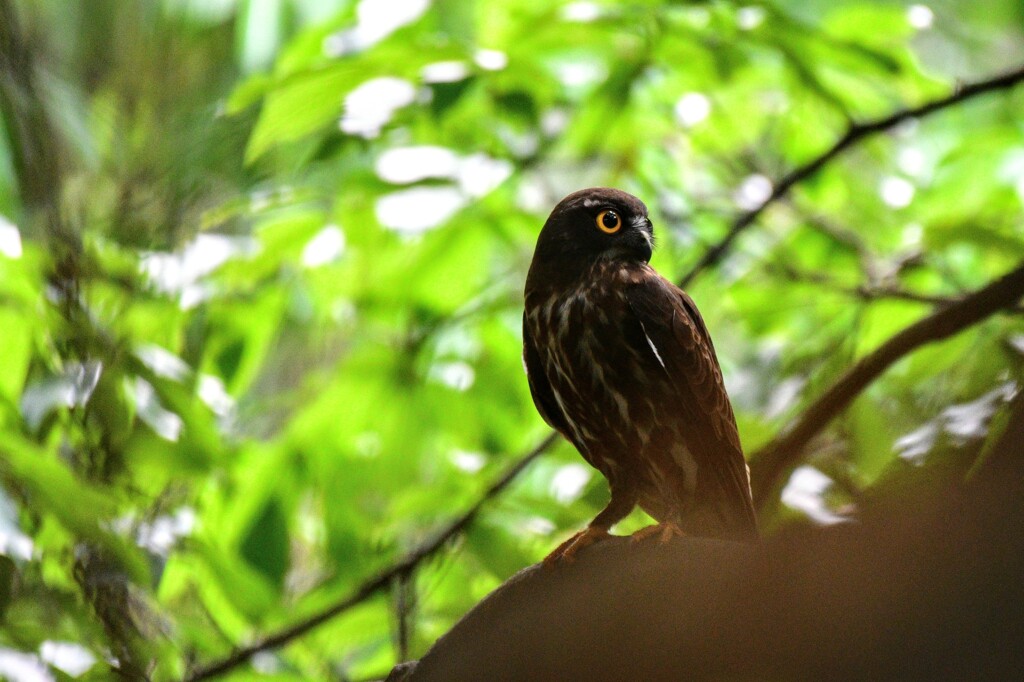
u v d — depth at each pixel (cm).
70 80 1276
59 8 1362
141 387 838
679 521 879
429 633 982
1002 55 1620
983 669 384
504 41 1016
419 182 989
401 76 973
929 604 393
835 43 962
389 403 1069
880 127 991
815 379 963
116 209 1034
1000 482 390
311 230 1045
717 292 1183
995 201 1127
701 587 506
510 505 939
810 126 1155
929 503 405
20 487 676
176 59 1355
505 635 574
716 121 1144
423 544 989
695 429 845
